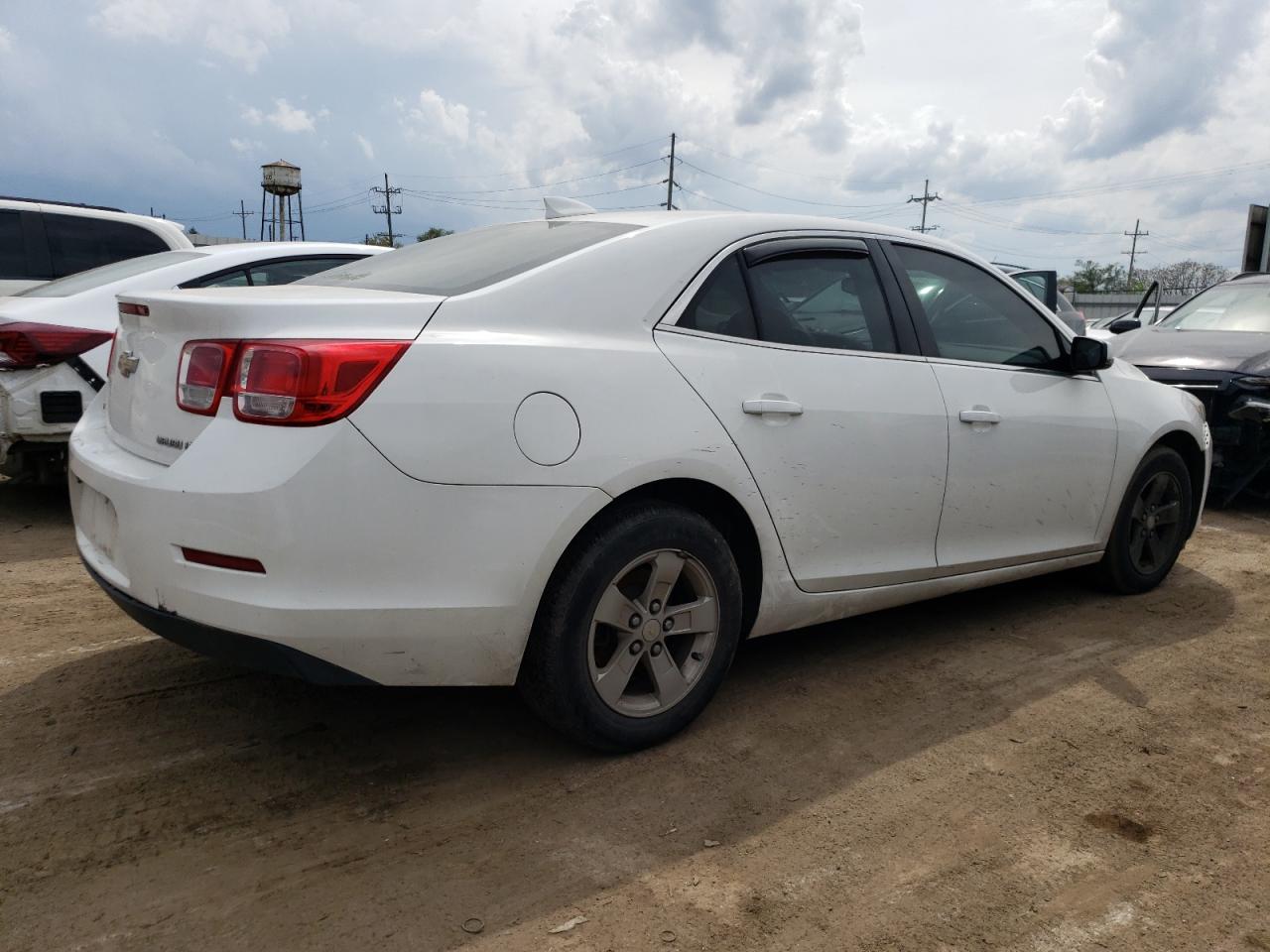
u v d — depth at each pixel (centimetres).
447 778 264
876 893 219
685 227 299
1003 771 278
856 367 318
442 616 232
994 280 387
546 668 254
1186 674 356
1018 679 346
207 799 250
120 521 241
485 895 213
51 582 428
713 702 318
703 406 274
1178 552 465
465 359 236
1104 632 399
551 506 243
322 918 204
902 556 336
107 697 309
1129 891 223
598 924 205
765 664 353
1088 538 414
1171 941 206
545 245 292
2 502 587
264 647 220
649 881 221
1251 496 705
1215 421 630
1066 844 242
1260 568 509
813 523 305
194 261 569
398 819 244
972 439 349
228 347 229
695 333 284
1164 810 259
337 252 628
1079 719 315
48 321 496
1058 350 402
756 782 266
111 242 807
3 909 204
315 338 224
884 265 346
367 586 224
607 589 259
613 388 257
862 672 347
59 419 500
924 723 308
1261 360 632
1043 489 383
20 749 274
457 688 323
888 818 251
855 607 330
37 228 770
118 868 220
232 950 194
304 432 218
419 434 226
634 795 258
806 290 318
